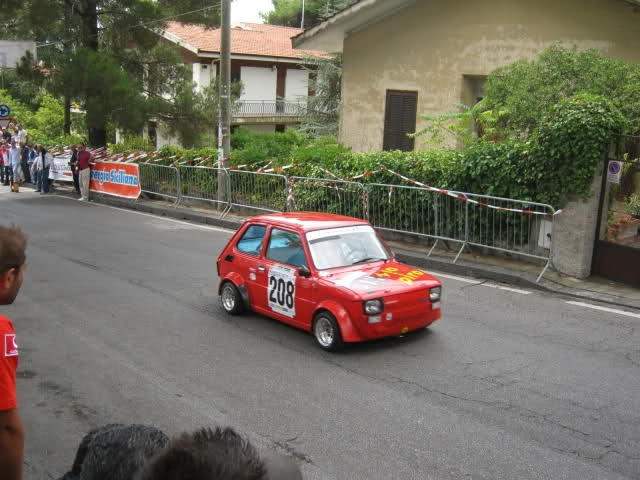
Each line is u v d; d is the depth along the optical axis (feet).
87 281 36.99
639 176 32.40
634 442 17.88
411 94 59.21
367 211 45.91
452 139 56.65
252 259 29.40
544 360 24.12
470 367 23.56
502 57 53.47
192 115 88.28
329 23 59.93
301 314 26.71
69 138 97.25
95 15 85.51
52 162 80.38
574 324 28.17
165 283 36.60
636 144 32.86
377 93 61.31
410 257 39.96
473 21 54.60
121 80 79.41
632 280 33.14
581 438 18.15
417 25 57.82
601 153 33.27
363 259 27.43
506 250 37.63
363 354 25.09
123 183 70.33
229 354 25.41
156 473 4.04
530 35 51.78
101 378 23.15
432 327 28.04
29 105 142.51
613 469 16.48
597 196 34.04
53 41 83.25
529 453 17.34
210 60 128.88
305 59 107.76
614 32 47.78
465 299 32.24
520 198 37.17
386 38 59.88
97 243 48.24
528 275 35.04
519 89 42.96
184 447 4.12
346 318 24.63
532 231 37.19
